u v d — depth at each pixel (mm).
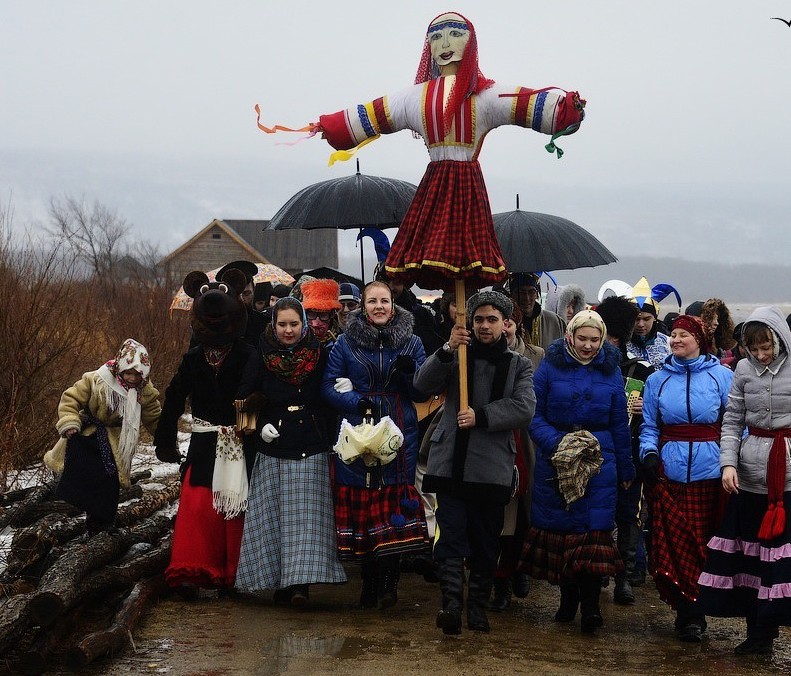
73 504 7469
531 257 9125
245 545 7445
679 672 6117
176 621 6949
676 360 7234
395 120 6773
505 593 7531
